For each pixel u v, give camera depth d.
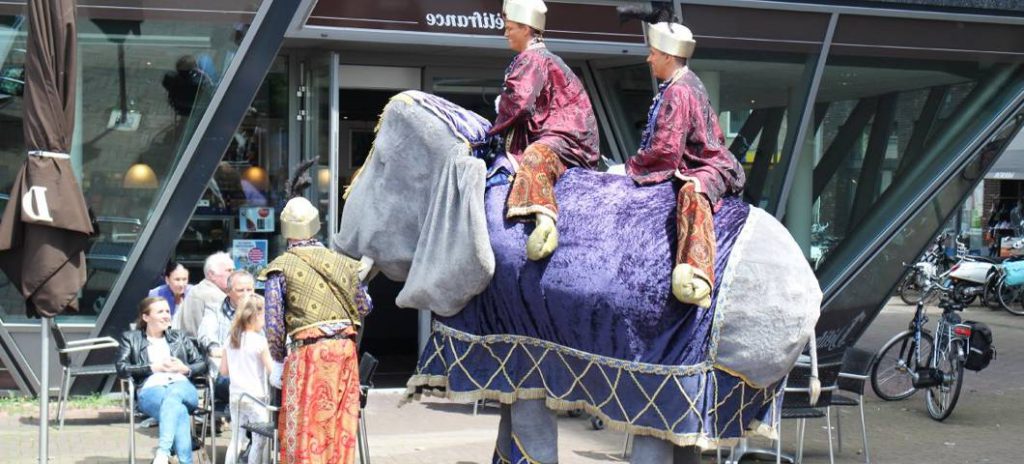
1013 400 12.41
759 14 12.00
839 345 13.84
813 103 12.51
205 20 10.58
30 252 7.47
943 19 12.56
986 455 9.65
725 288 5.09
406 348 14.05
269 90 11.62
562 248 5.34
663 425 5.10
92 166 10.86
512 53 11.70
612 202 5.37
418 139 5.91
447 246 5.58
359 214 6.14
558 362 5.38
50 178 7.45
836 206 13.15
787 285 5.10
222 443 9.27
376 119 13.01
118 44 10.66
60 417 9.69
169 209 10.93
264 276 7.02
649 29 5.62
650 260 5.17
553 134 5.66
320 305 6.89
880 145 13.09
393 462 8.78
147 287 10.98
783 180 12.70
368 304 7.15
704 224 5.11
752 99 12.45
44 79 7.50
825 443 10.07
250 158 11.62
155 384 8.20
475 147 5.86
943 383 11.16
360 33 10.77
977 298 22.62
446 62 11.92
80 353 10.89
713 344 5.08
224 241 11.61
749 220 5.26
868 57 12.60
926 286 18.83
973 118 13.25
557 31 11.39
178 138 10.91
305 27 10.64
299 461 6.81
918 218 13.76
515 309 5.45
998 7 12.64
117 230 10.94
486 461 8.83
